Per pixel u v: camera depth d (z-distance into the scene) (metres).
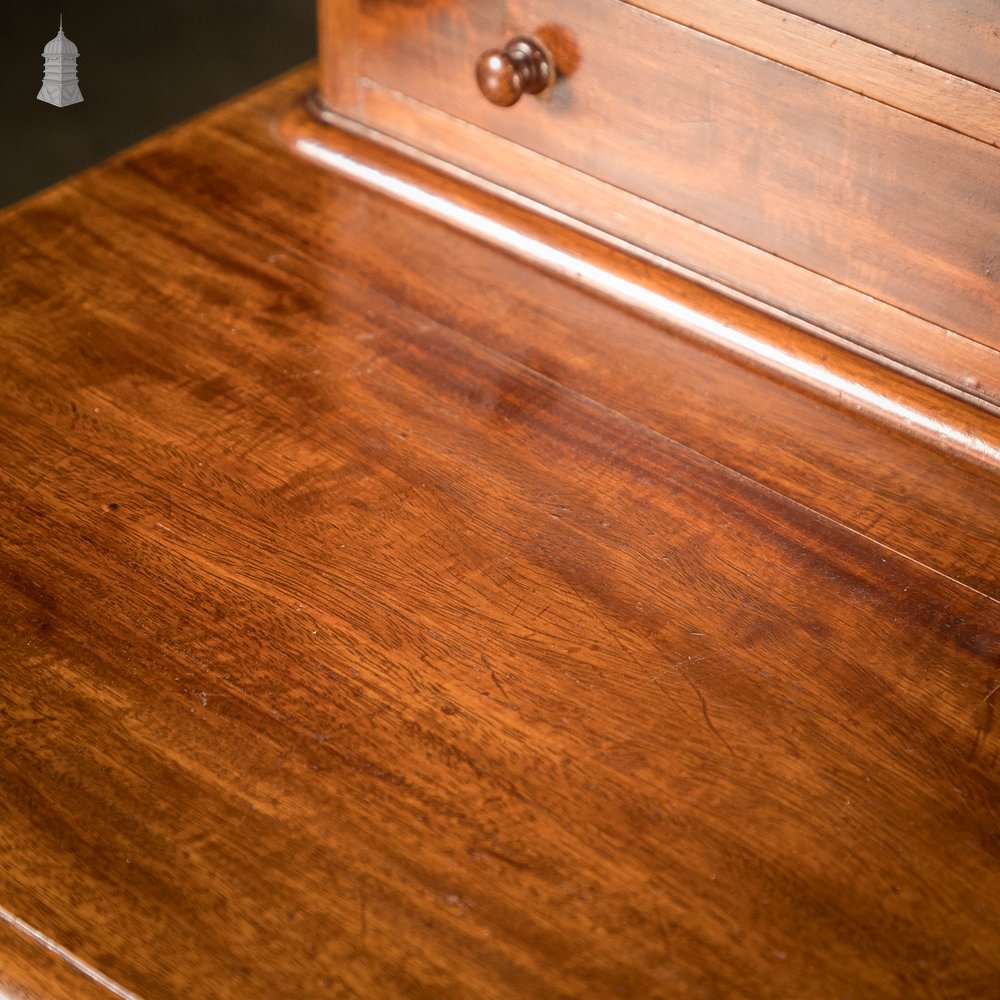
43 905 0.65
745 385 0.96
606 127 1.00
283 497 0.86
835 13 0.85
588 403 0.93
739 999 0.62
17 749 0.71
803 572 0.83
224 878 0.66
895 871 0.67
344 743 0.72
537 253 1.04
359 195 1.10
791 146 0.91
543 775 0.71
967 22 0.80
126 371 0.93
